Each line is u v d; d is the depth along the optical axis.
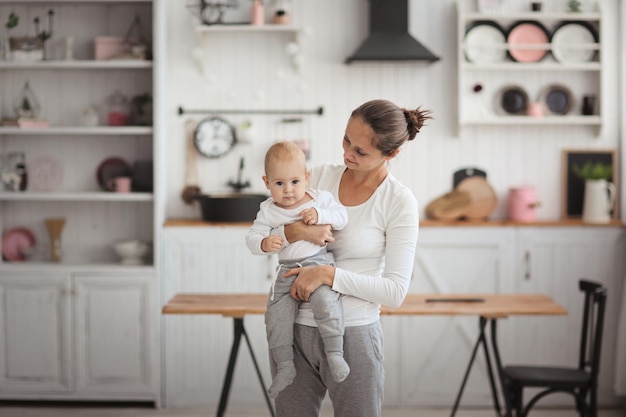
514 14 5.39
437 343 5.29
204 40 5.51
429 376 5.31
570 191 5.57
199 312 3.86
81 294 5.27
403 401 5.31
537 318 5.30
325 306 2.68
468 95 5.51
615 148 5.58
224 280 5.28
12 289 5.29
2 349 5.32
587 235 5.29
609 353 5.32
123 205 5.61
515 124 5.55
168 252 5.27
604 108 5.52
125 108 5.49
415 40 5.29
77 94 5.55
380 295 2.69
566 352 5.32
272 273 5.26
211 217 5.28
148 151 5.59
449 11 5.50
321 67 5.52
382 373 2.84
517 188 5.44
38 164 5.60
